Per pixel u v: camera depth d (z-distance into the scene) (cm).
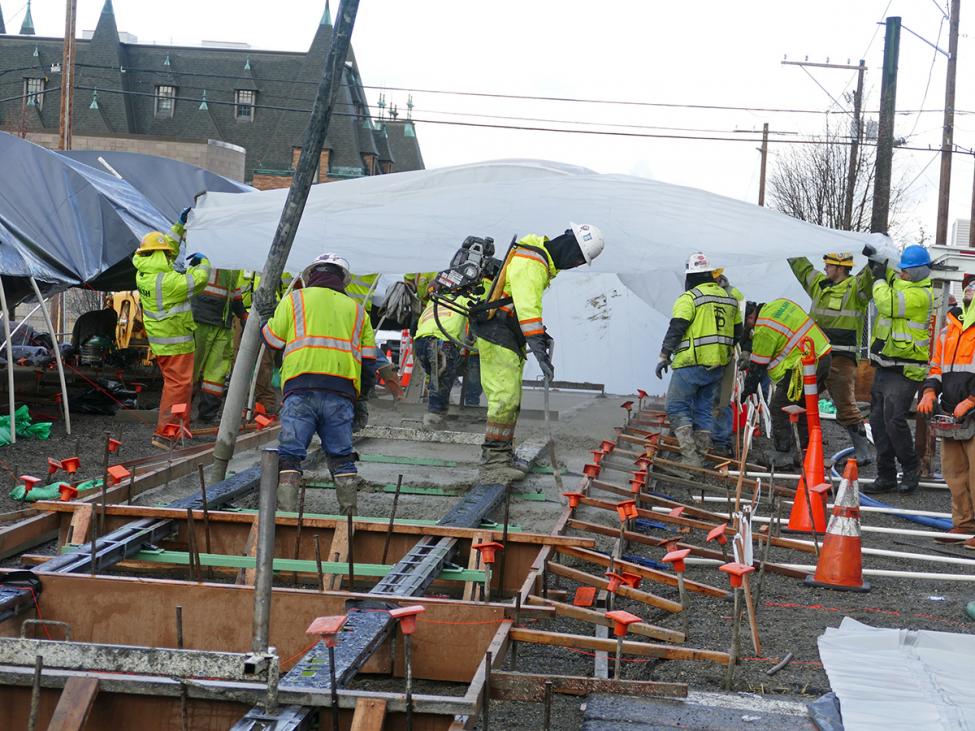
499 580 631
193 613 486
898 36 2292
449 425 1480
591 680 432
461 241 1245
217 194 1369
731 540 816
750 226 1210
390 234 1252
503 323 882
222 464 883
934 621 615
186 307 1156
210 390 1357
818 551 755
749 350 1242
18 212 1349
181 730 370
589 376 1961
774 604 643
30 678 372
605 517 850
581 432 1420
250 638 482
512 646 470
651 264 1193
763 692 477
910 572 731
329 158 7131
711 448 1238
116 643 486
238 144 7100
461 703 365
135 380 1766
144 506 724
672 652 473
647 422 1522
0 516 673
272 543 376
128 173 1975
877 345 1074
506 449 900
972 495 859
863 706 438
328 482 929
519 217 1241
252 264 1250
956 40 2816
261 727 349
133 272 1584
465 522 687
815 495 852
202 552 668
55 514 663
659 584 684
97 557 549
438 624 476
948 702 445
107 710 371
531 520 817
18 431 1197
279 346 744
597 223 1223
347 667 394
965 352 866
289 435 724
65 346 1833
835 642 545
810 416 942
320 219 1252
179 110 7094
